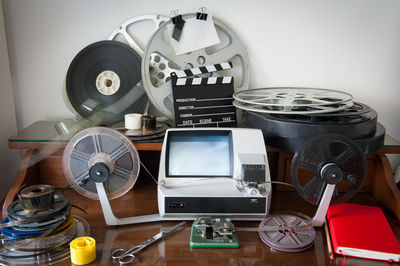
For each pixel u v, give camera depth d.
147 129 1.23
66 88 1.30
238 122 1.45
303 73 1.42
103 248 0.87
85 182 0.94
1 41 1.32
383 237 0.89
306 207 1.10
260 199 0.95
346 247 0.85
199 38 1.33
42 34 1.37
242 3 1.34
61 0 1.33
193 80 1.29
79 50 1.39
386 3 1.33
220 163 1.03
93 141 0.95
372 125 1.06
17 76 1.41
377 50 1.39
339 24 1.36
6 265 0.81
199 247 0.88
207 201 0.96
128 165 0.98
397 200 1.06
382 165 1.17
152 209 1.07
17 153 1.46
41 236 0.85
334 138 0.90
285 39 1.38
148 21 1.36
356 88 1.43
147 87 1.31
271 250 0.88
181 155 1.04
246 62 1.38
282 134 1.05
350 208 1.04
